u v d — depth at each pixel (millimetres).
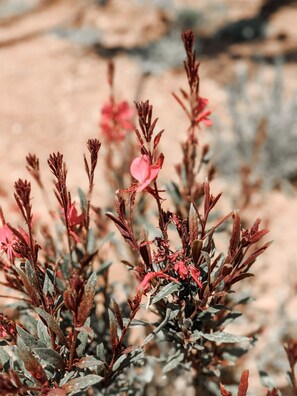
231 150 1639
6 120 1895
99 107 1983
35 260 526
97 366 592
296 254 1314
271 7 3090
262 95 1786
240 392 502
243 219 1096
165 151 1717
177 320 624
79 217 587
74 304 494
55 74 2232
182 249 563
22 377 563
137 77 2229
